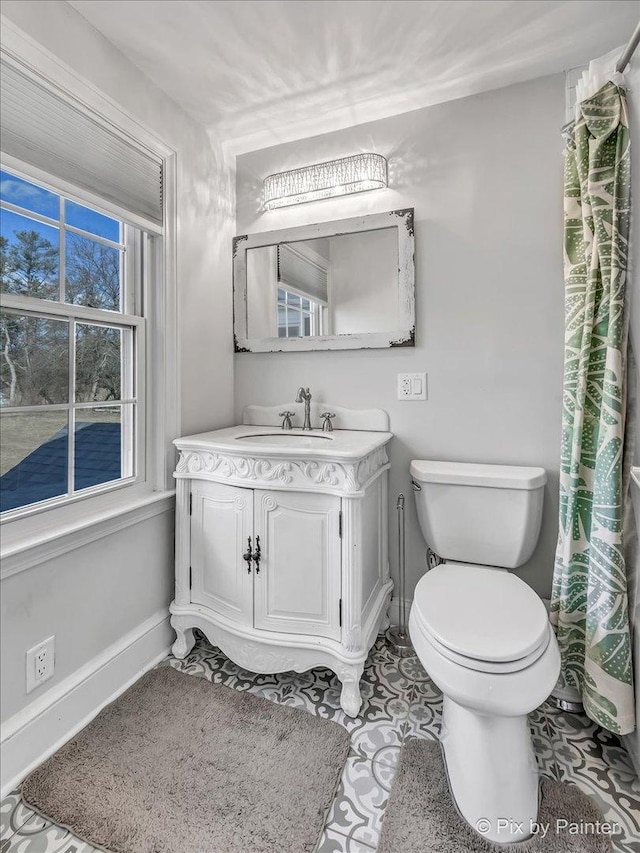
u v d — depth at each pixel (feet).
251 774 3.83
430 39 4.73
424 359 5.96
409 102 5.78
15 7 3.75
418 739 4.23
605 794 3.68
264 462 4.86
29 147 3.89
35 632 4.03
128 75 4.95
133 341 5.35
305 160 6.56
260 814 3.47
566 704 4.64
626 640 4.03
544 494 5.48
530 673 3.25
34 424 4.20
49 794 3.64
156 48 4.80
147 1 4.19
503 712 3.17
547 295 5.38
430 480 5.27
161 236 5.49
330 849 3.23
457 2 4.27
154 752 4.06
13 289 3.96
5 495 3.96
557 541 5.28
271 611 4.91
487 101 5.58
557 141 5.29
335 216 6.36
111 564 4.86
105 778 3.78
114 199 4.80
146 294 5.48
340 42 4.76
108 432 5.03
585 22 4.51
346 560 4.59
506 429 5.62
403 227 5.92
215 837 3.31
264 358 6.85
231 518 5.09
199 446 5.24
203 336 6.30
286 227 6.68
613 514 4.10
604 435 4.20
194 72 5.18
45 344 4.29
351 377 6.35
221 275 6.68
